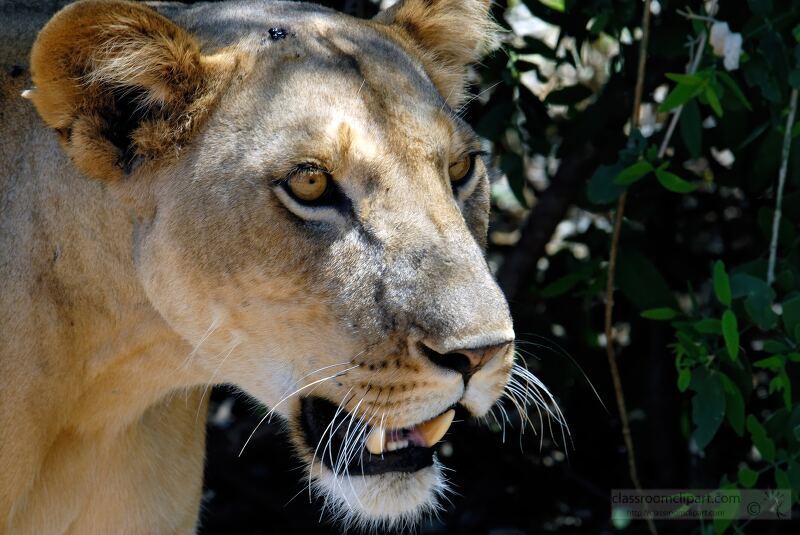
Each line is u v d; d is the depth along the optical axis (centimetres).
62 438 569
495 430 901
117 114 516
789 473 622
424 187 495
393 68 521
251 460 952
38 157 545
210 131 507
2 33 576
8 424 537
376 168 488
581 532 891
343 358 492
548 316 830
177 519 622
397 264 484
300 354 504
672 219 845
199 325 520
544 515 904
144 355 559
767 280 646
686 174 751
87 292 547
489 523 902
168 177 514
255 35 524
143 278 527
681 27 692
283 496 930
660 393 851
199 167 505
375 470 518
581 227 964
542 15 740
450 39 613
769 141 670
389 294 482
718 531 648
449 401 489
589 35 766
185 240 509
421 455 522
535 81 869
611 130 779
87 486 585
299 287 494
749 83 640
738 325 675
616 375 723
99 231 536
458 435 910
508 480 911
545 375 827
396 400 487
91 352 557
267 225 492
